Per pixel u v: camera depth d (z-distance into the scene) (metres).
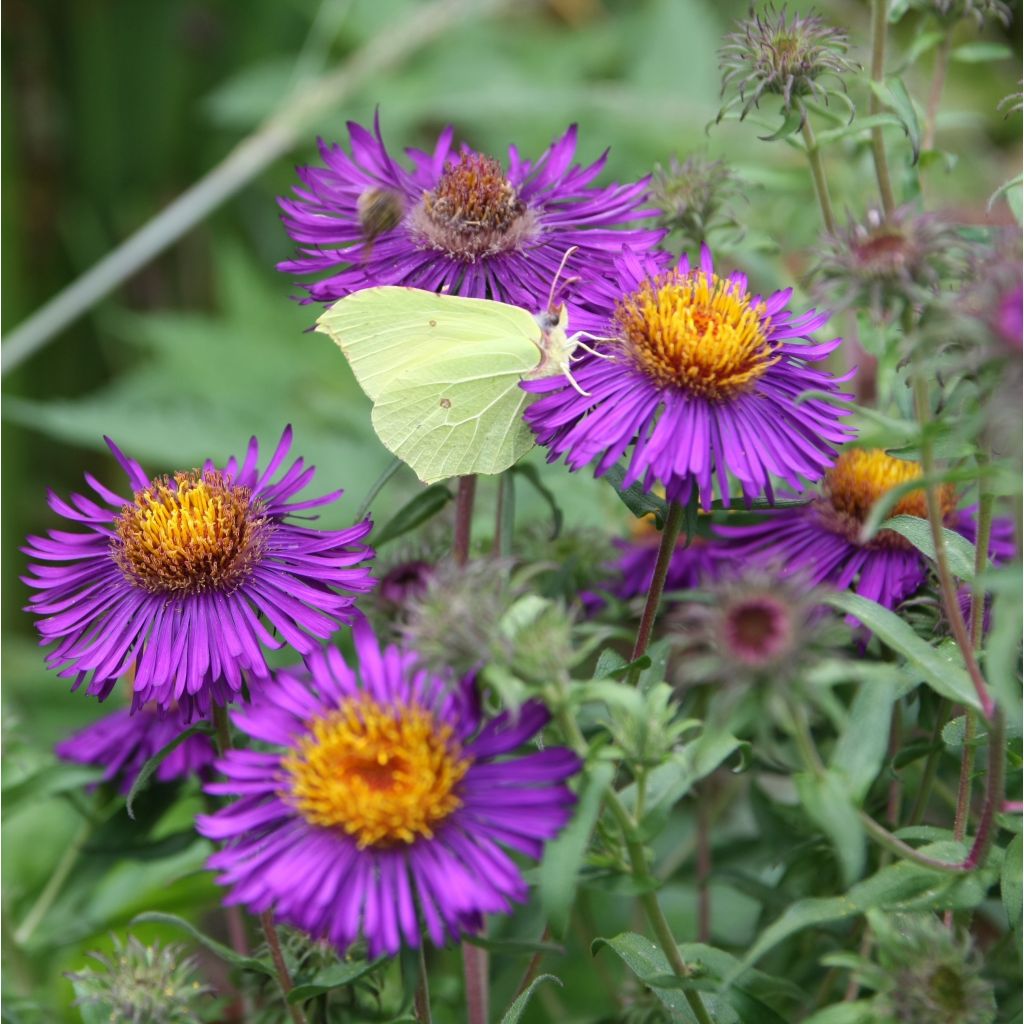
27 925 0.41
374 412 0.38
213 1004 0.39
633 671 0.35
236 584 0.36
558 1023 0.40
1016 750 0.35
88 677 0.37
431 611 0.31
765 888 0.39
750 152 0.51
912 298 0.32
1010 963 0.37
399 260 0.38
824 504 0.38
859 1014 0.32
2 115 0.61
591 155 0.53
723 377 0.35
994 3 0.40
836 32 0.38
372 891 0.32
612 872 0.33
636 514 0.35
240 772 0.33
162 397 0.51
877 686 0.32
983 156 0.54
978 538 0.34
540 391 0.35
